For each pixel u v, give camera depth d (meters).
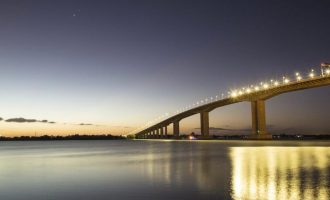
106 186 33.56
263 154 71.94
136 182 35.41
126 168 48.72
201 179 35.94
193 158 65.06
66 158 74.69
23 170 50.38
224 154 75.38
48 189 33.03
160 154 81.44
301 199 25.09
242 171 41.44
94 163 58.84
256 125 159.88
